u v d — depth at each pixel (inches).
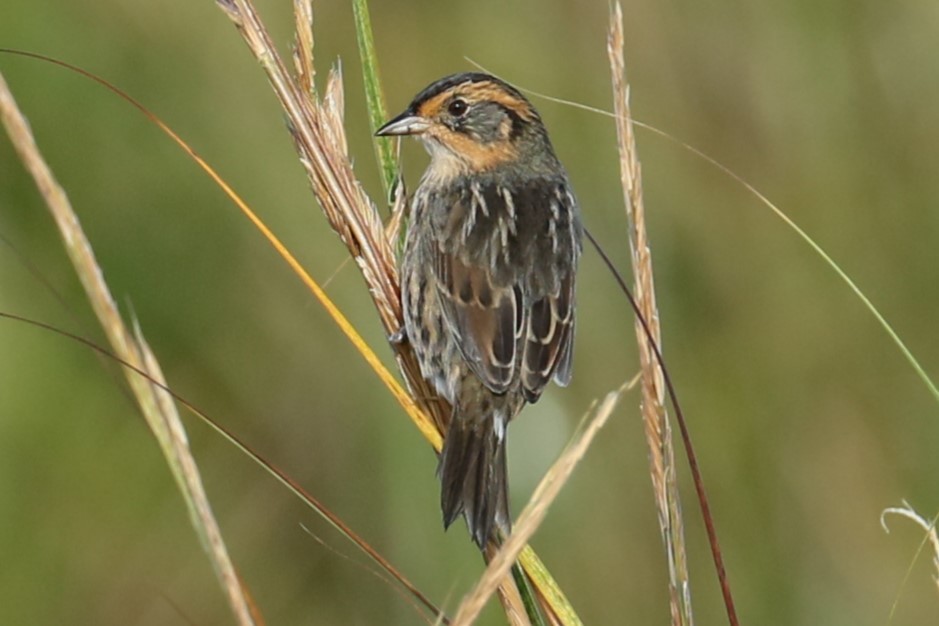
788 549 486.0
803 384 493.7
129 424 513.7
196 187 499.5
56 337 509.7
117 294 505.7
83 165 505.4
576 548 470.3
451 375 290.0
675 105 495.8
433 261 309.3
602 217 485.1
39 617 502.3
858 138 504.1
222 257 499.8
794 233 495.2
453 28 499.8
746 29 498.6
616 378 474.3
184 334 507.8
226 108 496.4
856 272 501.4
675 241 488.4
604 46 497.0
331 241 492.4
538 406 426.3
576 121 493.4
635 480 473.4
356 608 499.5
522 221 315.6
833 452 488.7
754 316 492.1
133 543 512.1
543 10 501.7
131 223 505.4
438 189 326.0
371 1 498.3
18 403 504.7
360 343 260.2
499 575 178.5
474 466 279.6
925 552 484.7
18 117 173.2
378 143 282.8
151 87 500.7
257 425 507.2
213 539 180.7
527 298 305.6
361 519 498.6
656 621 470.3
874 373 496.4
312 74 267.6
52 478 508.1
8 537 500.7
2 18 497.4
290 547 508.1
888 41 505.7
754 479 488.4
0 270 505.4
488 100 327.3
